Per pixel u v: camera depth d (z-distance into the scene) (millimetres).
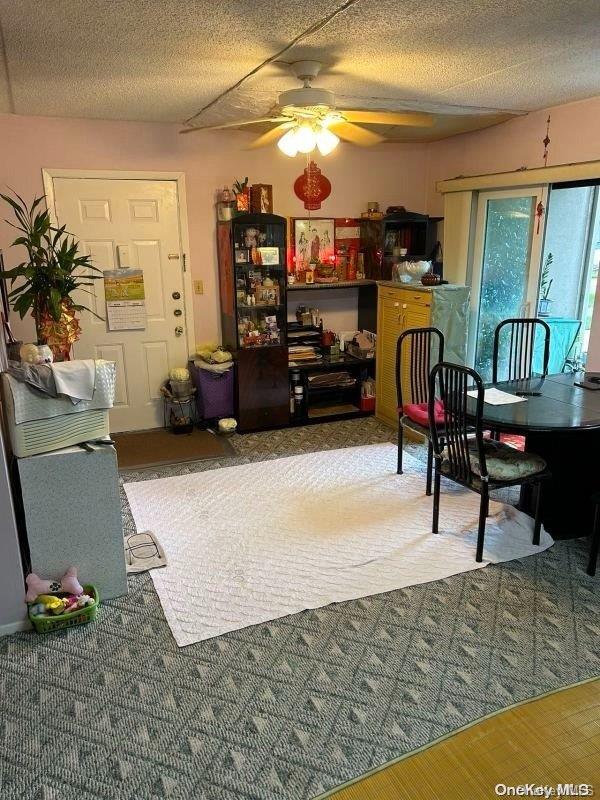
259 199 4629
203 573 2816
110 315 4680
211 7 2195
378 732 1914
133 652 2295
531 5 2252
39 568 2504
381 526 3254
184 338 4957
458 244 5051
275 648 2311
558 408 2998
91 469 2484
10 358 2924
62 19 2295
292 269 5109
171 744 1879
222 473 4023
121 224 4555
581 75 3270
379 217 5066
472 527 3227
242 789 1726
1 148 4121
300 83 3301
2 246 4238
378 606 2561
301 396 4996
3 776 1775
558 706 2002
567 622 2439
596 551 2740
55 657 2271
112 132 4367
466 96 3752
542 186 4332
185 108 3939
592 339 4129
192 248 4812
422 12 2295
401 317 4605
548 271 5652
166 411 5016
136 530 3230
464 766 1788
